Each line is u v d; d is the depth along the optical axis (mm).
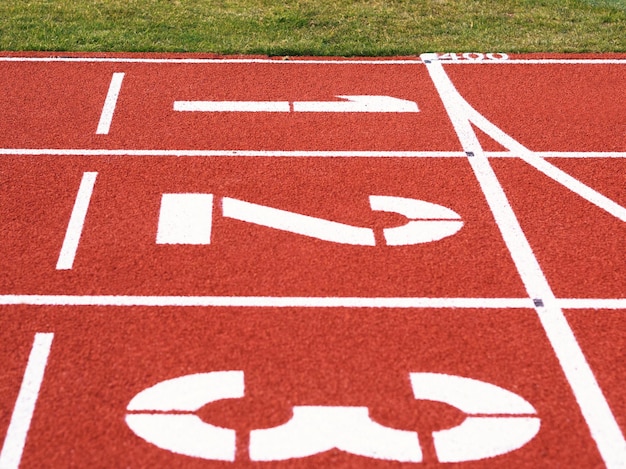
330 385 3104
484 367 3168
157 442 2949
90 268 3494
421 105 4508
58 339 3225
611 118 4414
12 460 2898
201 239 3629
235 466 2900
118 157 4090
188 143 4191
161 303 3361
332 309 3352
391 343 3236
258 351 3201
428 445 2957
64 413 3016
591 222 3758
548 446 2957
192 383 3102
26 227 3674
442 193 3900
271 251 3578
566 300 3408
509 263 3555
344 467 2902
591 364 3186
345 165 4062
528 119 4410
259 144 4191
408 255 3576
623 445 2967
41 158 4074
